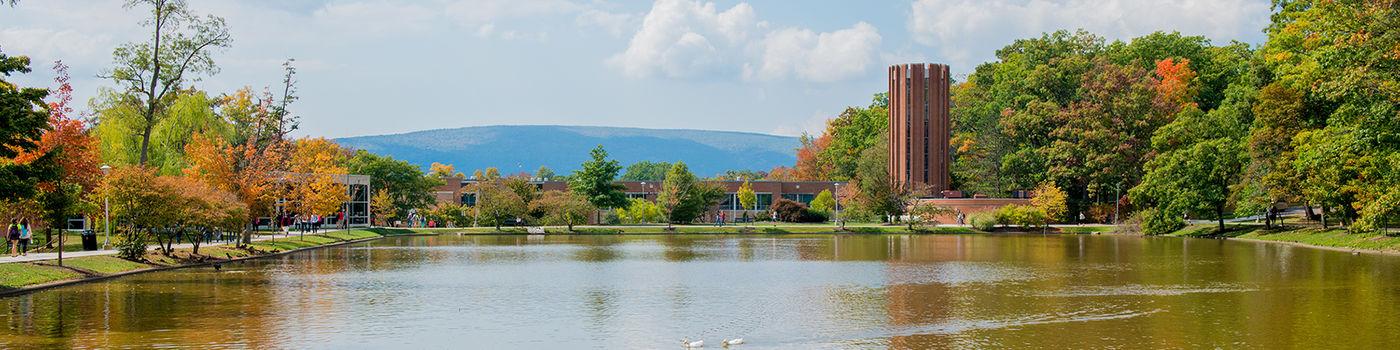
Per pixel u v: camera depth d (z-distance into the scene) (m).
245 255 54.19
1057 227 97.69
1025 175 114.94
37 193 37.75
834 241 78.19
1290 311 29.55
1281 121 71.69
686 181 117.12
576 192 117.69
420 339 25.23
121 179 45.25
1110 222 106.62
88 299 32.66
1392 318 27.92
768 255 57.78
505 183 108.56
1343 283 37.50
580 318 28.92
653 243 75.00
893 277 41.59
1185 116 95.44
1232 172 82.50
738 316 29.27
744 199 130.62
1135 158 104.00
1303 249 61.34
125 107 67.88
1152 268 45.84
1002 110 120.56
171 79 60.16
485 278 41.44
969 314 29.41
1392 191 50.28
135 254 44.84
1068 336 25.25
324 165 79.31
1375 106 46.03
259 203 62.12
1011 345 24.00
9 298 32.75
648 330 26.72
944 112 116.81
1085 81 110.88
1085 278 40.62
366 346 24.20
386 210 106.25
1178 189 83.38
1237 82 116.31
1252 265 47.12
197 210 47.97
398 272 44.47
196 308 30.61
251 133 77.12
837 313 29.81
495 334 26.08
